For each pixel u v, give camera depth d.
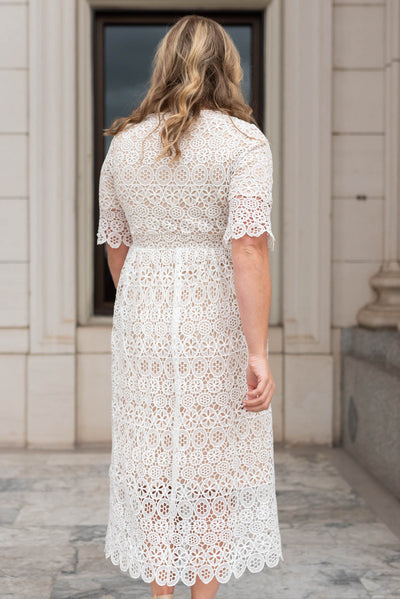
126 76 4.93
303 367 4.70
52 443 4.66
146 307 1.89
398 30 4.61
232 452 1.88
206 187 1.82
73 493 3.69
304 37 4.62
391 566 2.73
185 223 1.85
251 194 1.76
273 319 4.82
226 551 1.88
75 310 4.66
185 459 1.85
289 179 4.67
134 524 1.90
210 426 1.86
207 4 4.76
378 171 4.73
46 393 4.65
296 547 2.93
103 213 2.07
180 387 1.84
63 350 4.65
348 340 4.74
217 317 1.86
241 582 2.59
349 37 4.70
